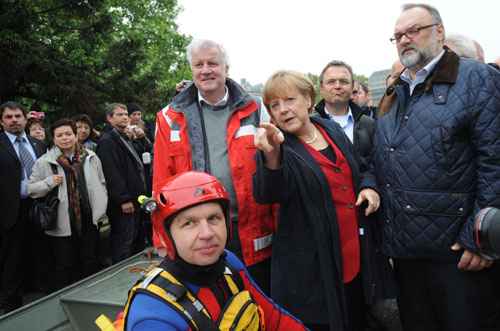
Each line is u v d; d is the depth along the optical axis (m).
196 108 2.58
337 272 2.20
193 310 1.28
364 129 3.01
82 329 2.94
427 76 2.33
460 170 2.23
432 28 2.31
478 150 2.19
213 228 1.35
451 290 2.28
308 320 2.20
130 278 3.34
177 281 1.32
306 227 2.23
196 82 2.54
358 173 2.41
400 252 2.37
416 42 2.32
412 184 2.30
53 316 2.93
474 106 2.18
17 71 10.86
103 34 13.17
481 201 2.15
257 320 1.41
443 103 2.24
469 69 2.24
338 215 2.28
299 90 2.27
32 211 4.30
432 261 2.33
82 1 11.91
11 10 10.70
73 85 11.59
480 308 2.28
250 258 2.44
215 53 2.49
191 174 1.40
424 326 2.42
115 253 5.07
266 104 2.35
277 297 2.24
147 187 5.69
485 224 1.40
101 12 12.84
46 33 12.89
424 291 2.41
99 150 4.93
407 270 2.46
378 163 2.52
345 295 2.22
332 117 3.63
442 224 2.25
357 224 2.37
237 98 2.56
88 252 4.53
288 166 2.19
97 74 13.00
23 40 10.74
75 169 4.42
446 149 2.22
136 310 1.28
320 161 2.26
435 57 2.33
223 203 1.40
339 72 3.52
